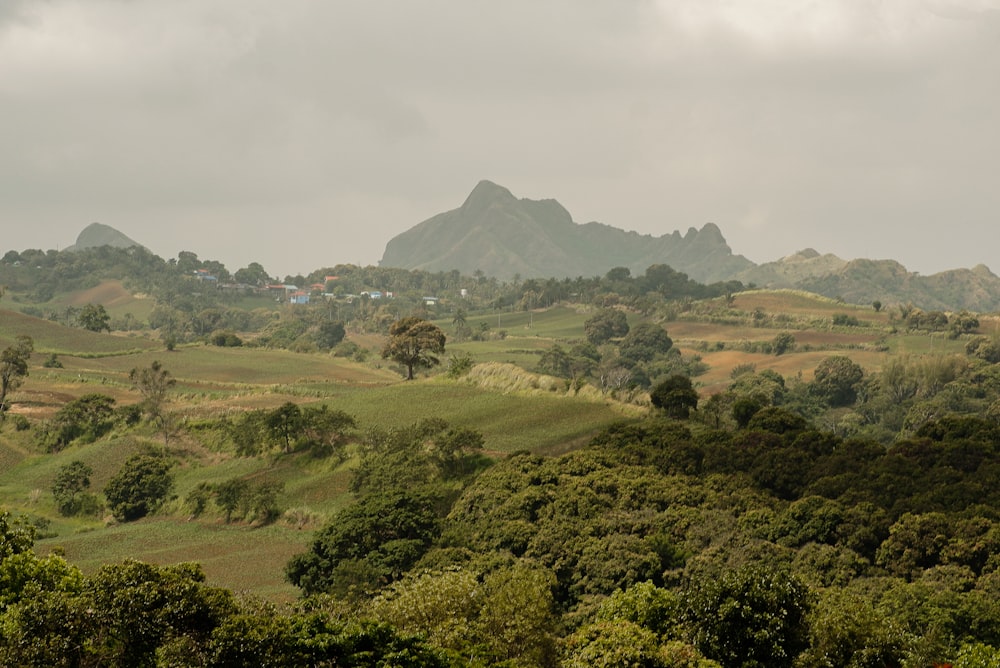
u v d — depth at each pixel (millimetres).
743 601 45531
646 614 48281
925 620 52438
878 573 64125
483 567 67812
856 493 76000
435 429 108250
